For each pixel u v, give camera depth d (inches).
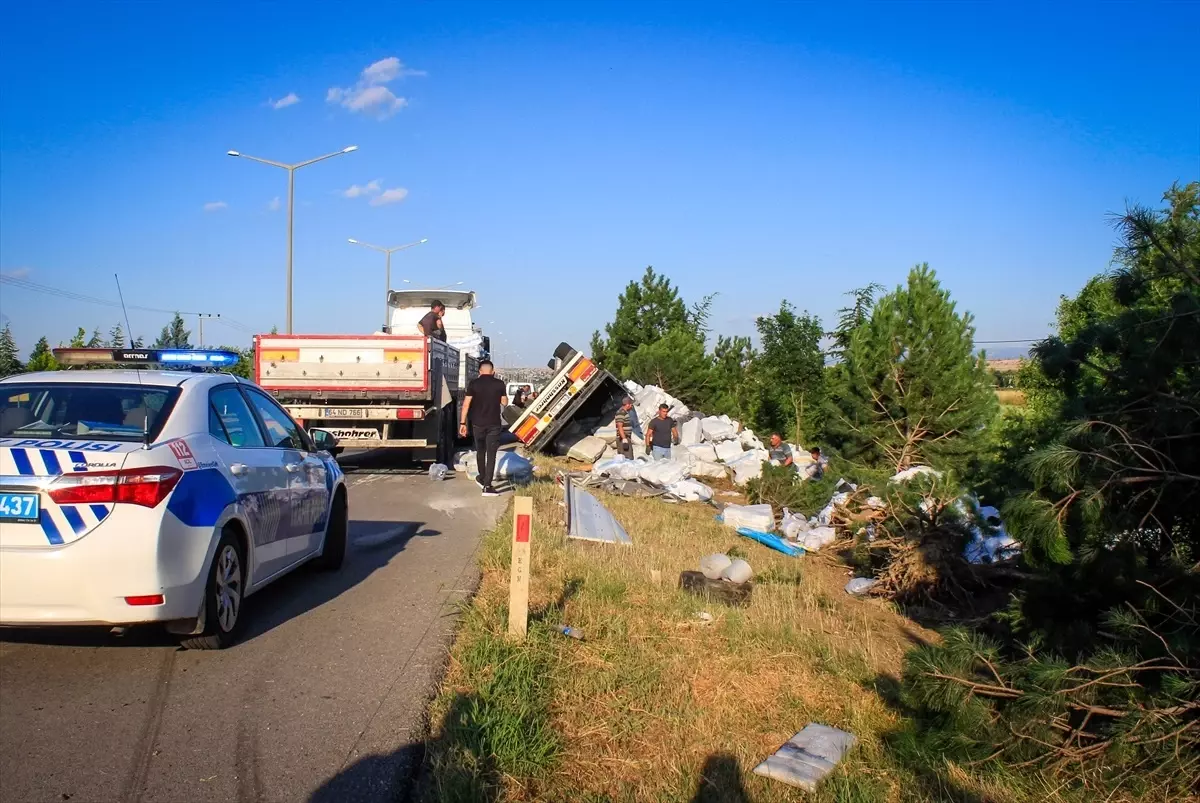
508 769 169.5
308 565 317.7
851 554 465.4
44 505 191.0
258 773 158.4
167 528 199.8
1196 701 186.4
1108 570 219.0
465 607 260.7
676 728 205.5
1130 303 241.8
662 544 442.0
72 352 297.0
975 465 428.8
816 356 1133.7
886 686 248.7
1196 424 211.9
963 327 747.4
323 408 586.2
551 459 808.9
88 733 172.1
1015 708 202.5
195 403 237.0
